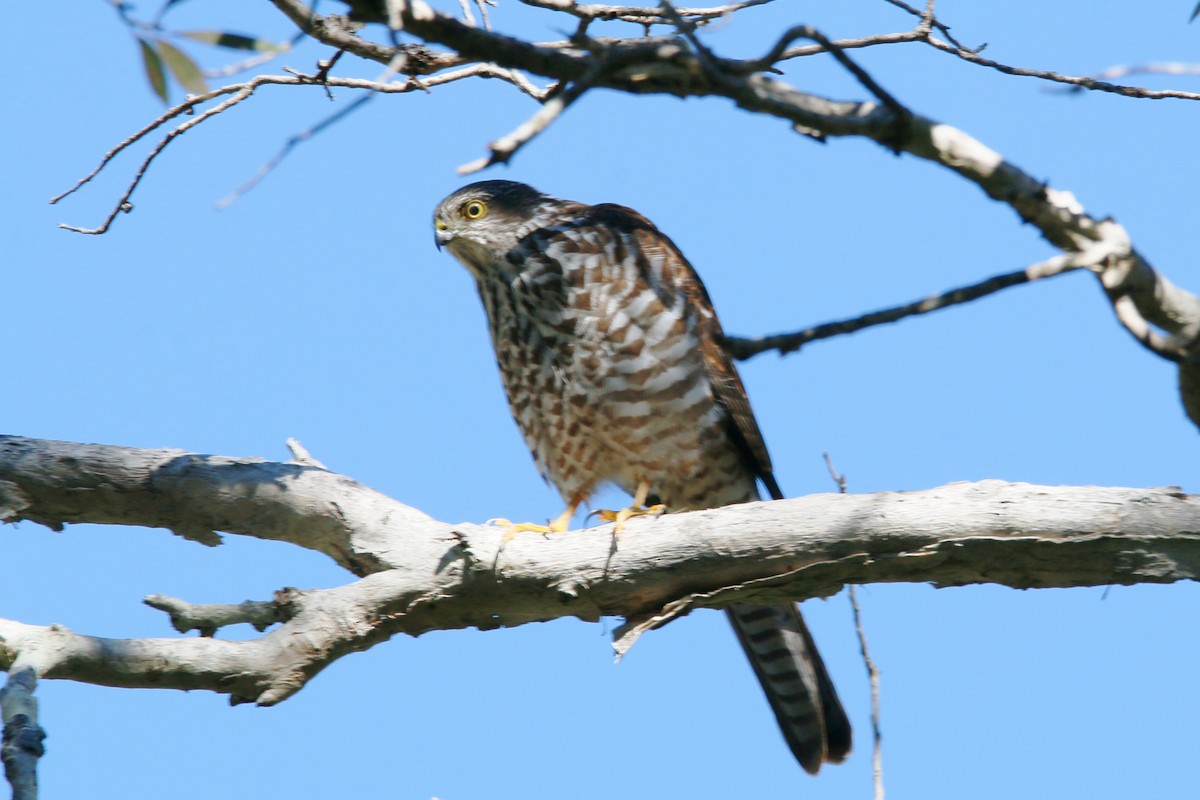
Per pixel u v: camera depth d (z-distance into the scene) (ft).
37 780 22.41
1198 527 27.09
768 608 37.06
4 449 31.89
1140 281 21.61
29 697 24.09
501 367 39.81
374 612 29.71
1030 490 28.02
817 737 38.14
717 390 37.99
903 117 21.45
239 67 23.47
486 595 30.30
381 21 20.63
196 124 32.12
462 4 29.76
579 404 38.06
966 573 28.66
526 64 21.33
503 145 18.39
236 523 32.01
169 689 28.02
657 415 37.73
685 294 37.99
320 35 28.45
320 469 32.17
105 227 33.30
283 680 28.48
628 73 20.88
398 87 29.25
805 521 28.68
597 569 29.71
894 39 27.66
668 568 29.43
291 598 28.94
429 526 30.83
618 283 37.52
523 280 38.22
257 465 32.12
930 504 28.25
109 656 27.14
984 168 21.66
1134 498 27.48
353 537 30.89
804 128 22.43
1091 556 27.63
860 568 28.73
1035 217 21.75
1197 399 23.72
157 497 31.96
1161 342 20.92
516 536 30.27
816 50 27.58
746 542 28.94
